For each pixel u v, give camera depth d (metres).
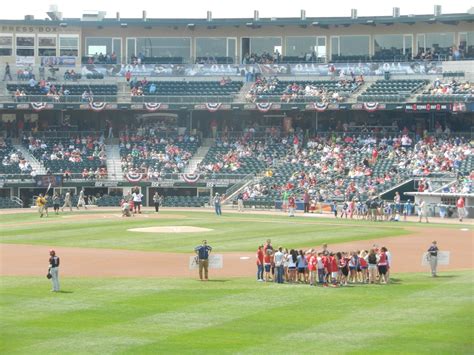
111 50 125.69
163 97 115.50
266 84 118.88
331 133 114.00
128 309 41.94
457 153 102.25
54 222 86.25
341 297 45.31
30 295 45.69
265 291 47.09
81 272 54.16
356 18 119.06
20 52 122.00
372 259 50.31
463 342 35.59
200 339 36.00
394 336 36.50
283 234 74.75
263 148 113.00
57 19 124.06
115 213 98.06
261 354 33.66
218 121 120.31
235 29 124.88
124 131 117.88
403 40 121.12
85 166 111.62
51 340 35.75
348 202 93.81
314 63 120.06
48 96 114.31
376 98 110.62
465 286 48.53
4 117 118.50
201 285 49.16
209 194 110.38
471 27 117.81
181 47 125.88
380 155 106.38
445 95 107.62
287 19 121.12
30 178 106.81
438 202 94.88
